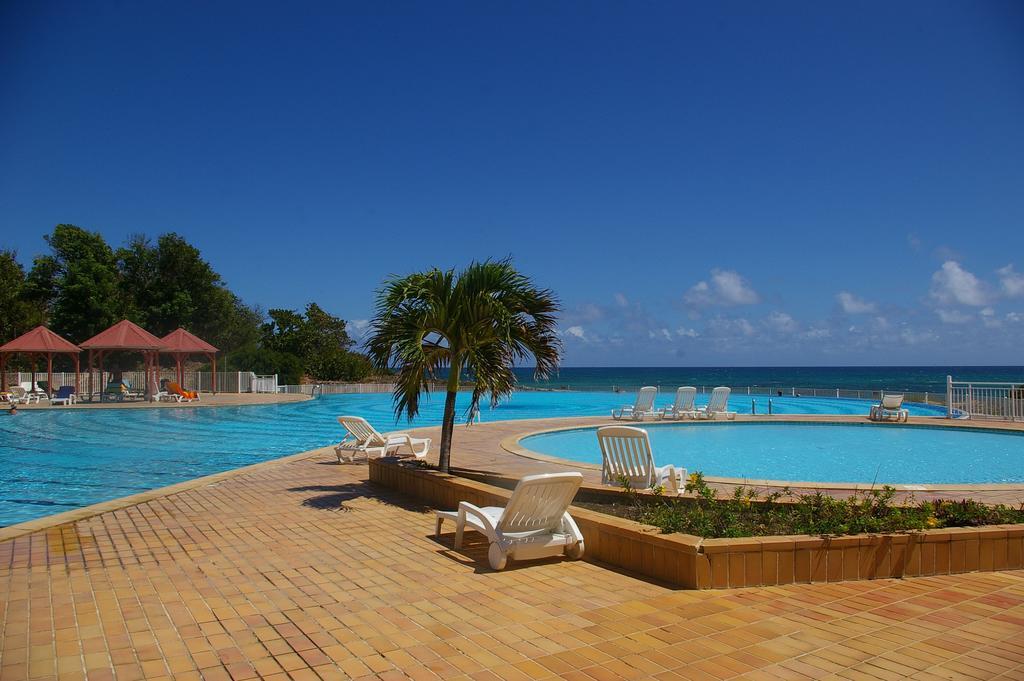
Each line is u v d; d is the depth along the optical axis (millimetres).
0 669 3201
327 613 4012
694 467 11977
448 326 7762
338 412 26938
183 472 11789
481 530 5195
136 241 44438
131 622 3846
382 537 6020
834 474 11188
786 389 35875
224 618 3918
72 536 6043
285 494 8211
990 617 3881
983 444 14773
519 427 16688
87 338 39750
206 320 46969
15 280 38719
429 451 11914
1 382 30094
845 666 3225
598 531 5207
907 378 101875
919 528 4844
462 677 3121
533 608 4094
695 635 3635
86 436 17562
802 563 4570
